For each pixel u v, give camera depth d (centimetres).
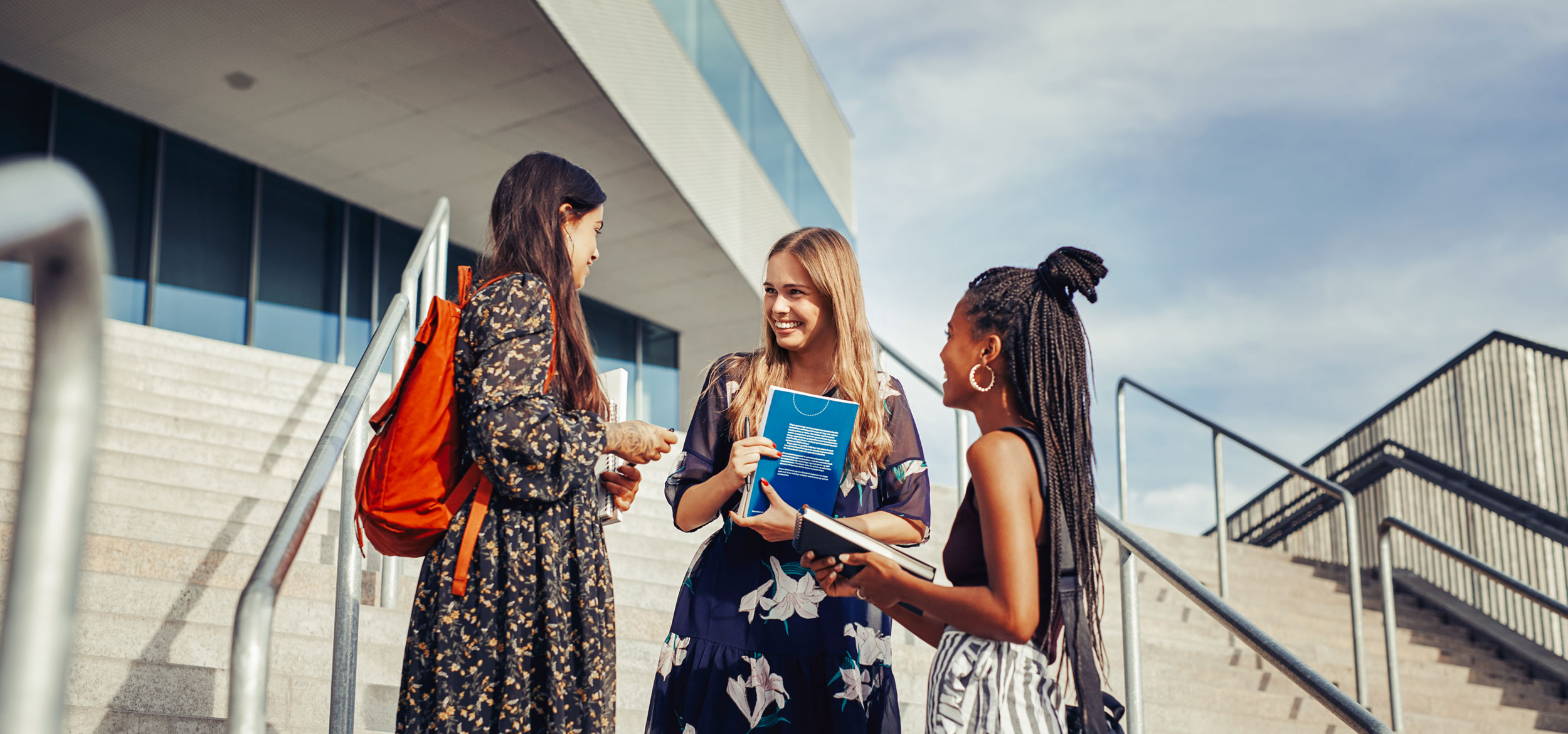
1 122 881
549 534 192
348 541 250
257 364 726
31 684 56
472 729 180
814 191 1755
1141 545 299
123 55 857
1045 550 176
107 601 304
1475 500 829
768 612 226
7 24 808
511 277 197
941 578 602
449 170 1051
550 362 194
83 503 59
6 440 406
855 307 244
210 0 777
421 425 188
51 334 60
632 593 429
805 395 226
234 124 970
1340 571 859
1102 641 181
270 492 464
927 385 623
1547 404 828
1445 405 904
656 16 1070
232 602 330
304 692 295
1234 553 806
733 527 235
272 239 1052
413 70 880
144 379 586
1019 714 170
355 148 1011
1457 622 807
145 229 959
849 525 227
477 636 184
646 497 602
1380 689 599
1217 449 701
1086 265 186
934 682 179
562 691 186
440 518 188
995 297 187
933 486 695
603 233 1147
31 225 54
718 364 255
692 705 223
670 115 1067
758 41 1516
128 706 266
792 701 221
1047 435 180
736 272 1247
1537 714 618
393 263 1158
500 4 795
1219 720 475
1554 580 764
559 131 975
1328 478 982
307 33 827
